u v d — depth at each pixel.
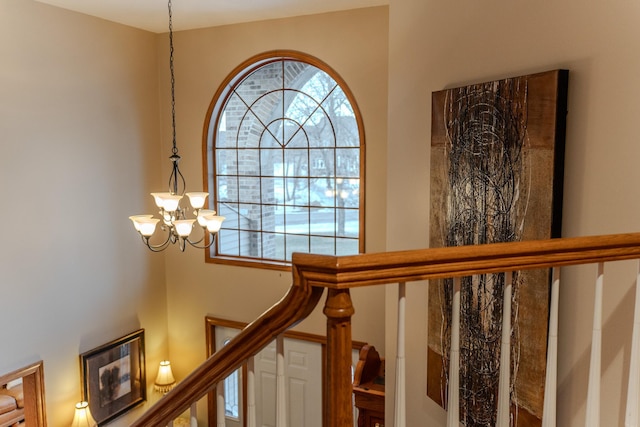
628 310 1.31
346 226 4.70
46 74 4.06
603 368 1.39
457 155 1.98
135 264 5.05
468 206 1.92
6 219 3.81
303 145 4.80
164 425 1.22
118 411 4.87
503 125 1.69
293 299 0.97
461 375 1.96
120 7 4.20
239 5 4.21
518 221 1.62
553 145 1.47
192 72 5.09
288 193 4.93
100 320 4.67
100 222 4.62
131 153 4.93
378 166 4.39
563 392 1.51
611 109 1.33
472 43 1.93
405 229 2.52
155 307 5.34
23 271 3.95
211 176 5.20
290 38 4.61
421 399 2.37
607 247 1.09
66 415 4.36
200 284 5.31
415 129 2.39
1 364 3.82
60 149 4.21
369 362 3.51
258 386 5.05
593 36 1.38
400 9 2.49
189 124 5.18
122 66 4.78
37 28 3.97
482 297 1.81
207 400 5.02
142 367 5.13
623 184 1.30
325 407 0.96
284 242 5.00
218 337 5.33
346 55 4.40
